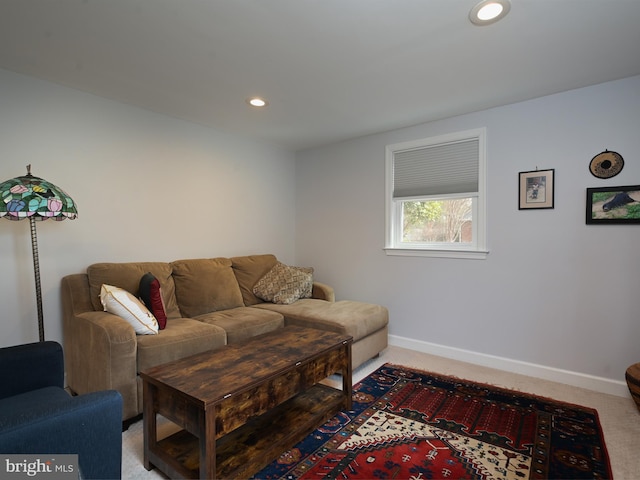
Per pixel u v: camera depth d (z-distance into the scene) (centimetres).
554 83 252
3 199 185
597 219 255
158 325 234
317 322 288
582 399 241
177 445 171
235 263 357
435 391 252
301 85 254
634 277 244
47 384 169
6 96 231
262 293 348
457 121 318
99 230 274
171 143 321
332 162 411
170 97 276
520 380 273
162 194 314
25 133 238
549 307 276
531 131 281
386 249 363
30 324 241
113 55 211
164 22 177
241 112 308
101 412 119
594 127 256
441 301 329
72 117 259
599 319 256
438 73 236
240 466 158
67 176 257
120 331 199
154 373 167
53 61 218
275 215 424
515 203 289
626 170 245
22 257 238
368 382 269
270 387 171
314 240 429
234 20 176
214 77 241
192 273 310
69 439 112
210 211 354
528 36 191
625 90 245
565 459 175
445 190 329
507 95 272
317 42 197
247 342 218
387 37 192
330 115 316
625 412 222
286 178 439
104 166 277
